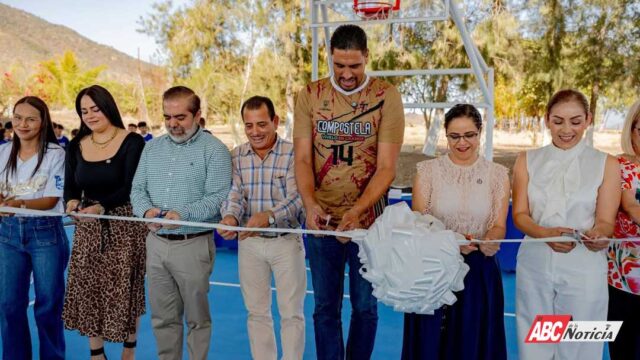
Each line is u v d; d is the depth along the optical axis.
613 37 15.41
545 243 2.13
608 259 2.33
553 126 2.13
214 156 2.56
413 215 2.04
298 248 2.69
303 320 2.74
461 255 2.15
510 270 5.31
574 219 2.10
